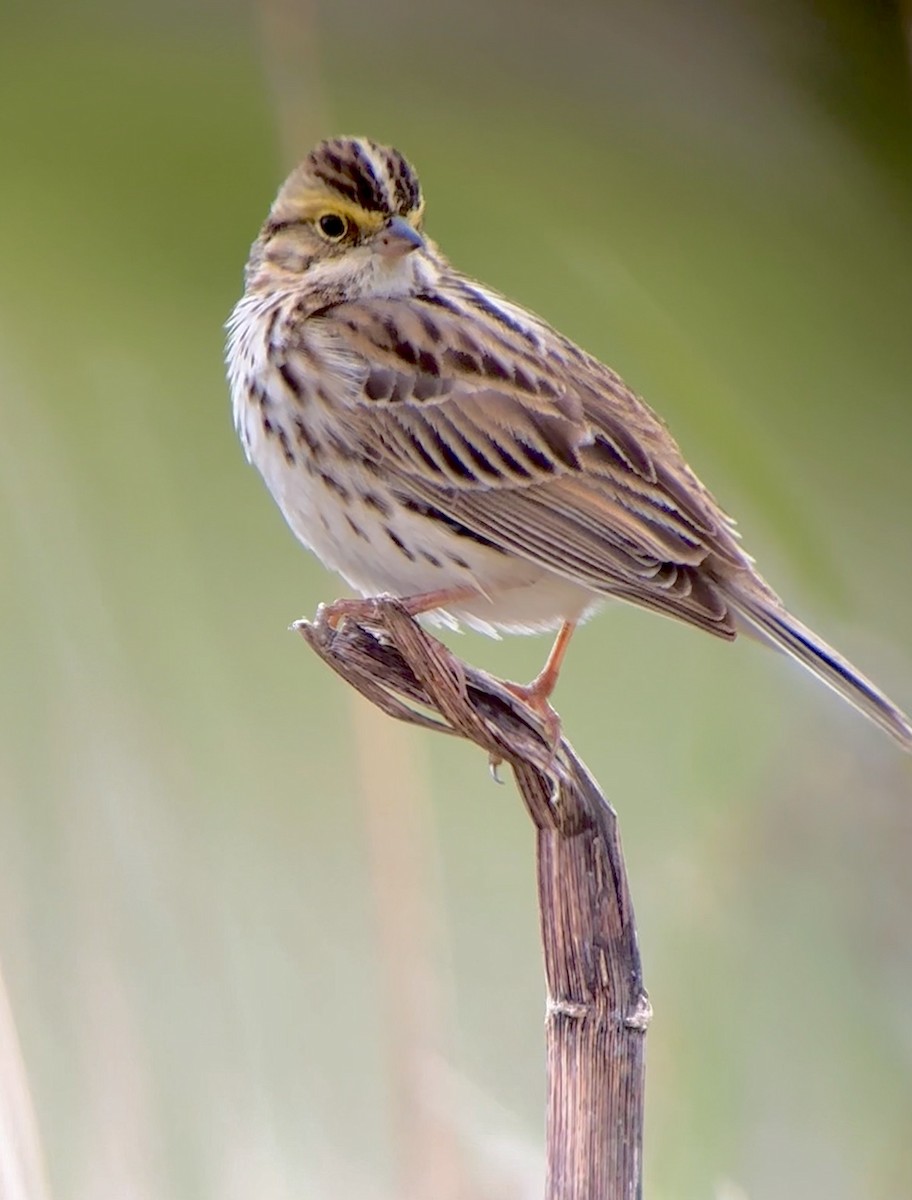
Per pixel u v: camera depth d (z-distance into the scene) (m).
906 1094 9.60
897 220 12.91
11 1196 7.81
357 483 9.17
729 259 12.86
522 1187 8.30
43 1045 8.78
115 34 12.40
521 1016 10.52
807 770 10.02
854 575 11.02
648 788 10.69
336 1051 9.70
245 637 10.95
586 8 13.00
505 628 9.52
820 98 13.05
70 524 10.77
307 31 10.13
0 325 11.43
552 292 12.84
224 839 10.12
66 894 9.20
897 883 9.66
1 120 12.21
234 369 9.61
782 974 9.61
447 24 13.09
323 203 9.52
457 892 11.02
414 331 9.30
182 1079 8.97
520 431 9.18
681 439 11.41
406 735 9.37
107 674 10.13
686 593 8.80
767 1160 9.39
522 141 13.04
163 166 12.32
